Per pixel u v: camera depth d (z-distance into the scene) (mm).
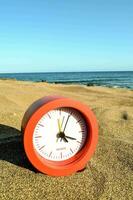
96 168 286
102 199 239
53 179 262
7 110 458
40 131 263
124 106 603
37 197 236
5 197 233
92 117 271
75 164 272
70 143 273
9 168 275
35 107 261
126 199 241
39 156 265
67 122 270
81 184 258
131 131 418
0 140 344
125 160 307
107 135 390
